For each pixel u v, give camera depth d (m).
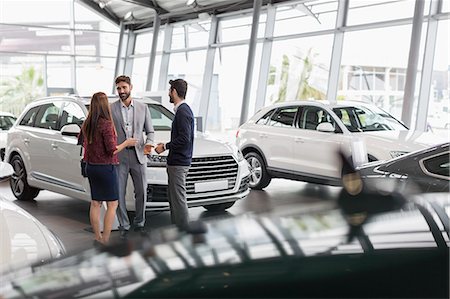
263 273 0.45
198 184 4.88
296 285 0.44
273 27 12.04
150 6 15.55
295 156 6.73
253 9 12.05
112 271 0.50
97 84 17.81
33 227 2.56
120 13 17.47
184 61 15.20
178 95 4.39
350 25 10.17
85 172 4.16
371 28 9.77
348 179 0.60
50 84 17.06
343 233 0.49
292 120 6.96
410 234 0.49
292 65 11.52
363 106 6.94
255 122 7.47
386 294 0.43
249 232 0.52
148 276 0.47
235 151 5.25
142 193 4.56
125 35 18.05
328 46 10.69
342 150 0.62
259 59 12.21
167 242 0.54
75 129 5.01
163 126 5.60
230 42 13.32
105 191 4.12
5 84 16.45
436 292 0.44
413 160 3.28
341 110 6.67
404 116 8.67
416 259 0.46
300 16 11.33
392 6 9.42
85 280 0.49
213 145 5.06
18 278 0.55
